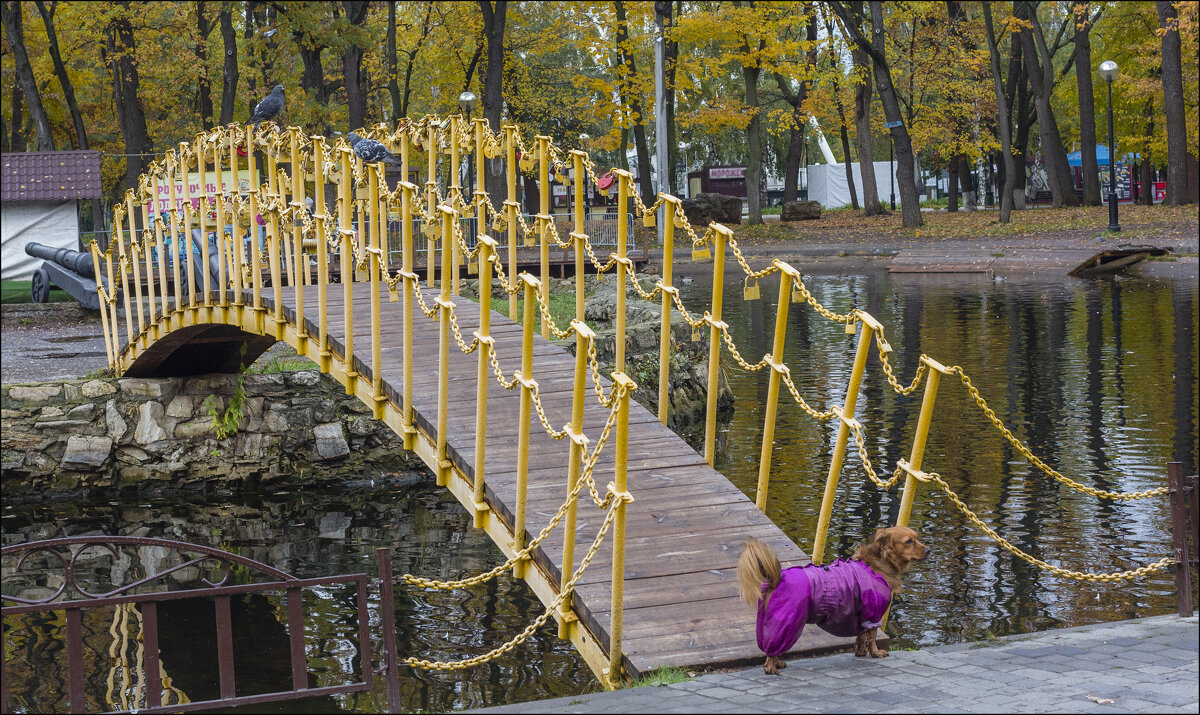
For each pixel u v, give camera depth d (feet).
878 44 164.76
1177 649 21.22
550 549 25.77
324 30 124.26
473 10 163.43
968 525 43.73
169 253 74.64
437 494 57.57
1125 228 143.43
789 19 170.71
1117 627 23.56
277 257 43.88
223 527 51.85
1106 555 39.68
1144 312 92.79
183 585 43.04
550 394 35.22
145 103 155.43
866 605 20.72
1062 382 67.46
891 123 166.61
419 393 34.68
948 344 82.02
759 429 62.39
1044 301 102.63
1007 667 20.20
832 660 21.44
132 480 59.26
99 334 82.12
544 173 43.16
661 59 133.28
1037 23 180.04
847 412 25.49
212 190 82.94
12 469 58.03
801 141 206.80
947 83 189.06
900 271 133.08
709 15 169.78
